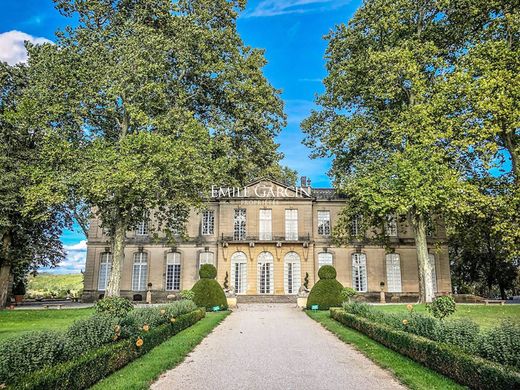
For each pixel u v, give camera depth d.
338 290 23.89
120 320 9.94
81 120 20.81
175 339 12.62
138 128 22.34
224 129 24.58
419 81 21.98
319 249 37.09
